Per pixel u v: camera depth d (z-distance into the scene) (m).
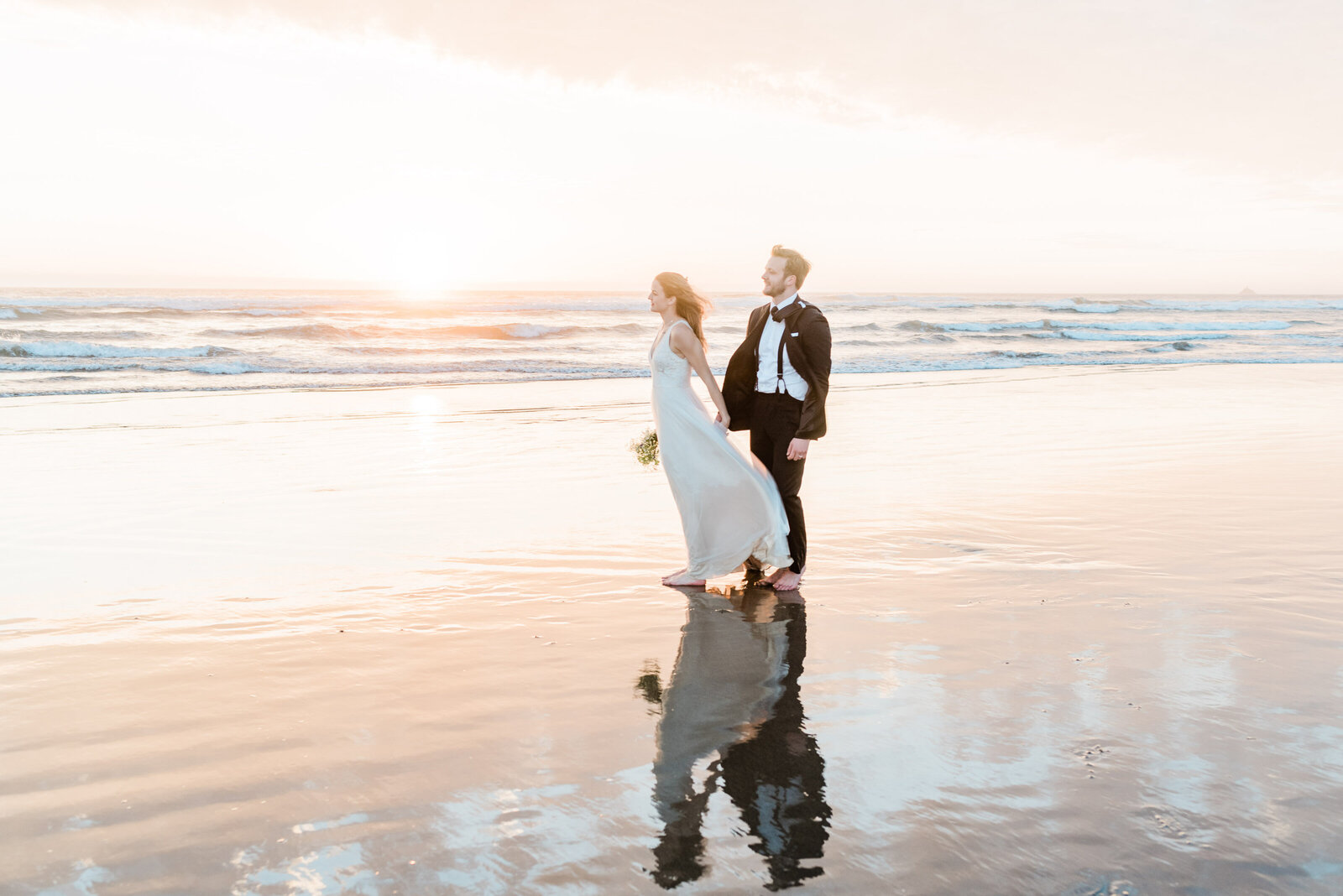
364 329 27.78
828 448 9.12
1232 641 3.67
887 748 2.73
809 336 4.52
